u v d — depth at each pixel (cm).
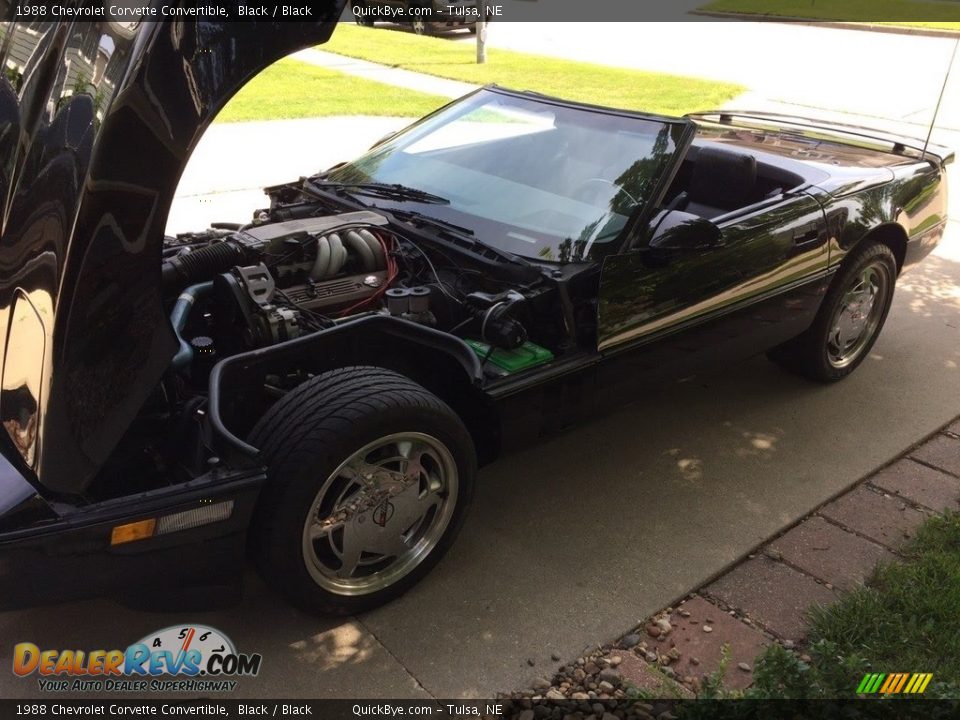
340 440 264
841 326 471
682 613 307
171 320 296
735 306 389
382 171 412
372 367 292
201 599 267
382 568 301
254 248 326
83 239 224
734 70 1608
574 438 423
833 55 1800
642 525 356
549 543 342
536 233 356
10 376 248
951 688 251
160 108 225
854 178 454
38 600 239
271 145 920
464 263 352
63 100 246
